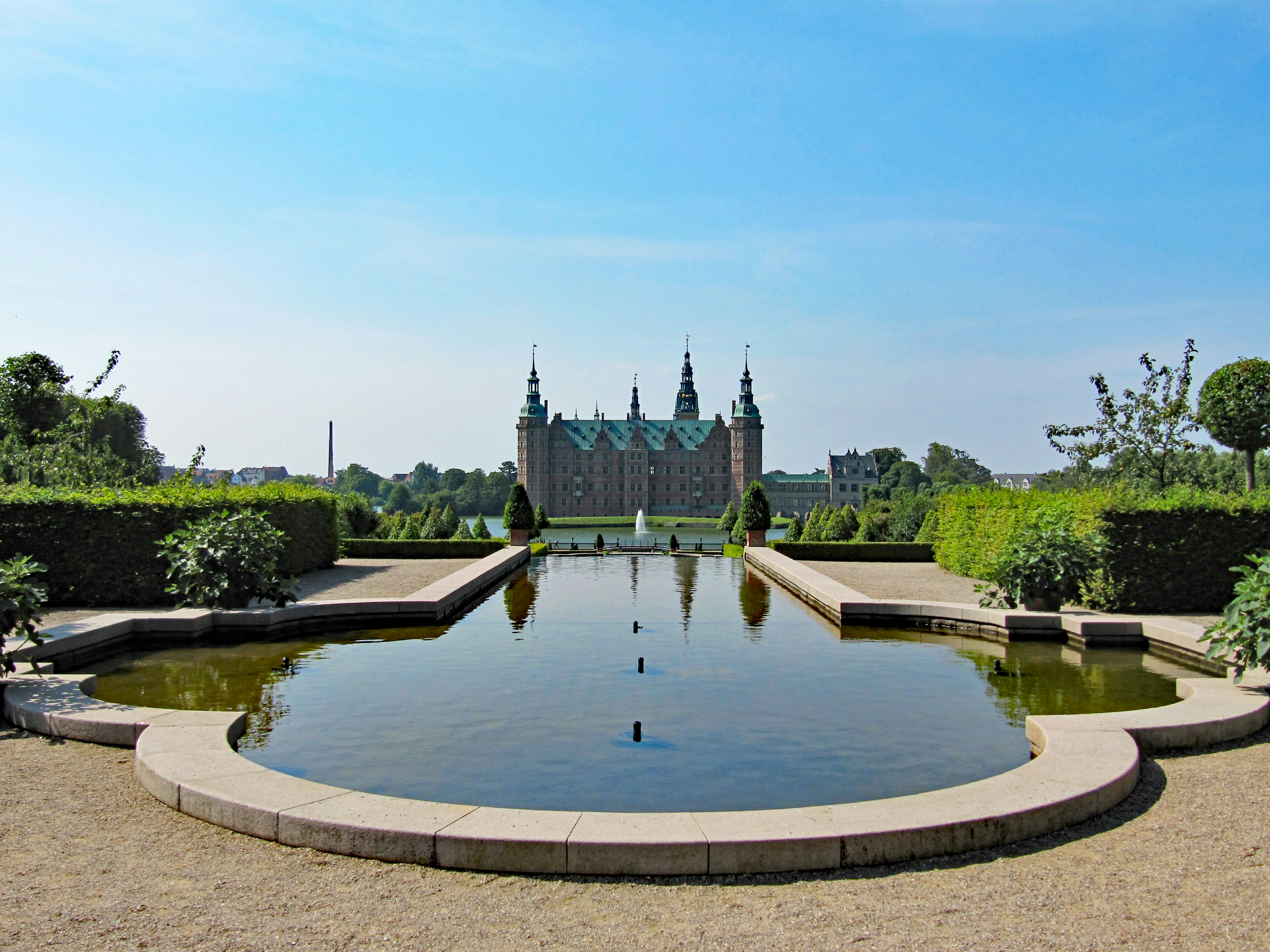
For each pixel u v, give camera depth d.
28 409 50.25
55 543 23.50
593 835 7.41
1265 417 37.00
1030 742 11.86
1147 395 38.53
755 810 9.37
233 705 13.91
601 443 193.50
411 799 9.47
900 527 58.84
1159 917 6.43
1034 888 6.97
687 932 6.32
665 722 12.97
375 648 18.97
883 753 11.46
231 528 20.91
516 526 50.00
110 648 18.34
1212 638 13.72
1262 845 7.75
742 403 193.00
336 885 7.10
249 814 8.09
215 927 6.37
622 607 26.05
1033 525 21.56
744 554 47.09
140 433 74.38
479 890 7.04
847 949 6.04
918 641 20.08
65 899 6.79
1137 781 9.51
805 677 16.14
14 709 11.91
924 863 7.51
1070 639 19.78
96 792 9.29
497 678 15.92
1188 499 22.44
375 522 54.88
